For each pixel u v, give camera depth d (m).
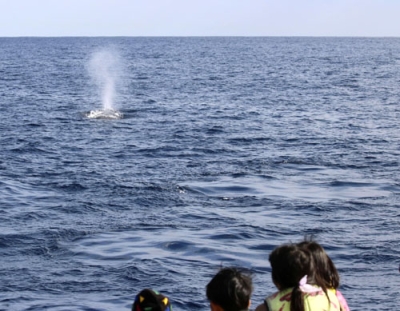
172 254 15.94
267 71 95.12
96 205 20.56
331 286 6.08
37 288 13.82
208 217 19.33
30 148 30.81
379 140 33.75
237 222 18.75
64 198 21.42
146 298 5.64
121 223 18.64
